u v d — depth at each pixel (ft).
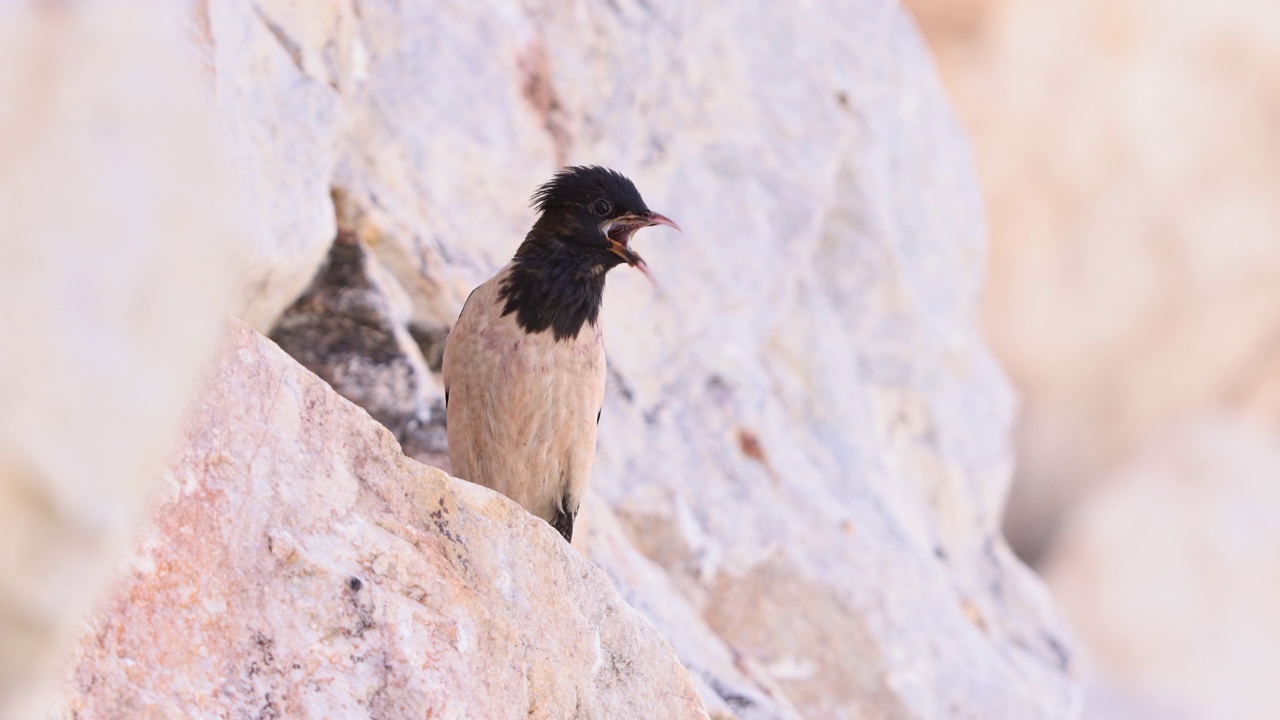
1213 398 103.81
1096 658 85.61
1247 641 84.23
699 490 39.09
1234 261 101.96
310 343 31.76
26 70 10.27
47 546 10.65
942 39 103.96
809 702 39.37
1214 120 102.22
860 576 40.55
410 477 19.20
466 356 27.12
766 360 45.47
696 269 42.04
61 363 10.60
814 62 48.08
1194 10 101.86
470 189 36.63
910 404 50.16
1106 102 102.12
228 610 16.24
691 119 43.50
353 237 32.89
